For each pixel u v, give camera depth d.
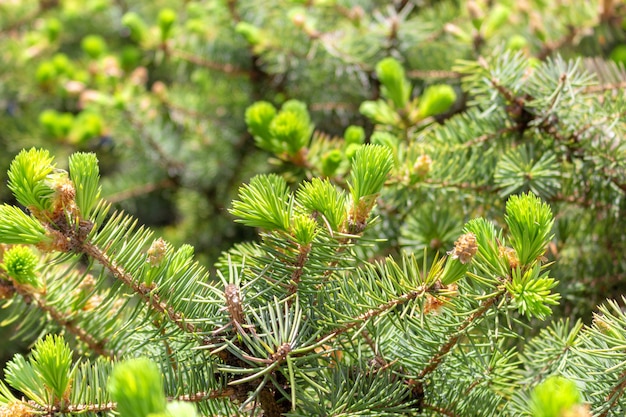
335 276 0.53
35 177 0.48
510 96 0.61
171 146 1.09
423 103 0.67
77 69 1.21
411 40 0.82
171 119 1.09
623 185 0.61
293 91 0.95
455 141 0.64
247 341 0.49
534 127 0.62
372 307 0.50
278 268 0.51
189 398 0.50
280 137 0.62
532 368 0.56
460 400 0.53
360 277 0.52
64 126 1.08
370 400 0.50
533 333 0.62
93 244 0.50
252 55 0.97
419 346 0.52
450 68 0.83
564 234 0.64
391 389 0.52
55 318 0.56
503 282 0.48
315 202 0.50
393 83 0.67
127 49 1.16
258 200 0.49
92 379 0.52
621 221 0.63
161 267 0.51
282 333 0.49
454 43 0.83
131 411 0.42
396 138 0.65
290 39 0.87
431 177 0.62
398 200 0.63
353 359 0.52
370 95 0.86
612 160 0.61
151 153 1.09
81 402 0.51
